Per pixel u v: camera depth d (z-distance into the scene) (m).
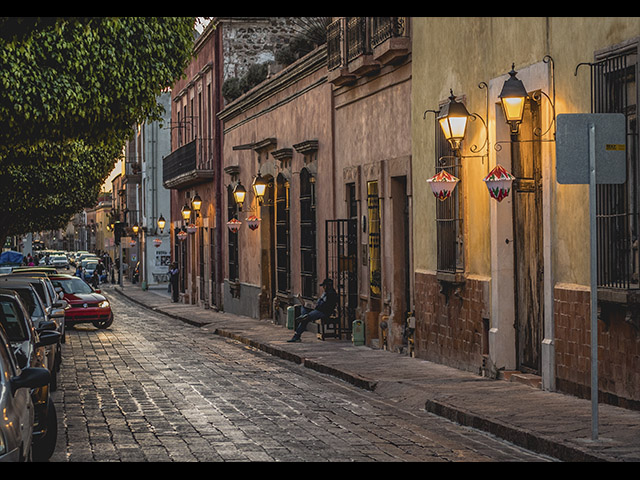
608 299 12.20
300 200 28.58
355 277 24.17
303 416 13.38
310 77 27.50
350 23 22.70
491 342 16.22
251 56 40.44
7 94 19.58
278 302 31.33
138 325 35.38
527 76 14.86
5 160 27.67
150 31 21.75
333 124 25.50
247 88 36.75
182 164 46.44
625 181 11.14
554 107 14.06
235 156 37.91
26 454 7.14
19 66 19.66
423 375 16.98
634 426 11.10
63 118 20.81
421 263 19.62
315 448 10.93
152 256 69.38
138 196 81.00
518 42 15.23
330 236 25.05
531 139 15.54
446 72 18.14
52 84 20.12
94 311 32.44
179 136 49.84
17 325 11.25
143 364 20.84
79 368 20.03
